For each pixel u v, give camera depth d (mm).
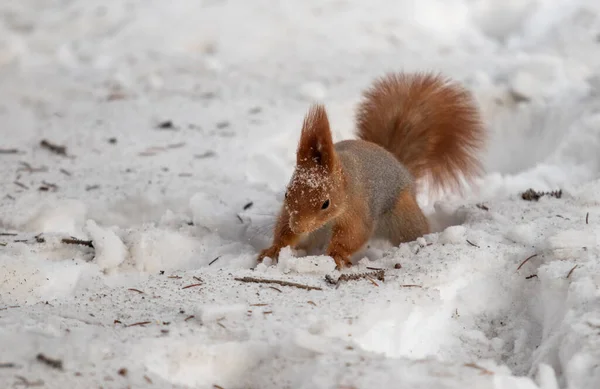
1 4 23578
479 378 5879
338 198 9031
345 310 7125
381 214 10195
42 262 8914
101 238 9305
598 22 19016
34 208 10547
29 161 12977
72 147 13719
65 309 7289
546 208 9930
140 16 22125
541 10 21062
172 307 7324
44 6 23547
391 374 5938
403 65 18609
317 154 8969
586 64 17062
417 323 7363
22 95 16938
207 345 6395
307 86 16609
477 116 12211
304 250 10023
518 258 8383
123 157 13195
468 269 8242
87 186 11703
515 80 15234
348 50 20109
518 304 8062
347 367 6047
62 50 20000
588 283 7242
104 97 16922
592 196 9953
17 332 6445
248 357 6387
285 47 20453
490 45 20656
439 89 11977
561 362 6531
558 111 14219
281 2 22828
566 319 6840
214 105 16250
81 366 6035
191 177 12188
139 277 8984
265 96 16828
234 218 10406
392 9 22500
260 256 9312
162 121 15164
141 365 6121
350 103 15570
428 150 11953
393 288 7770
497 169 14523
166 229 10070
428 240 9289
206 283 7992
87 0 23469
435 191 12234
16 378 5855
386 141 11742
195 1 22953
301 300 7449
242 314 6914
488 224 9578
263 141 13984
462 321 7887
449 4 22750
